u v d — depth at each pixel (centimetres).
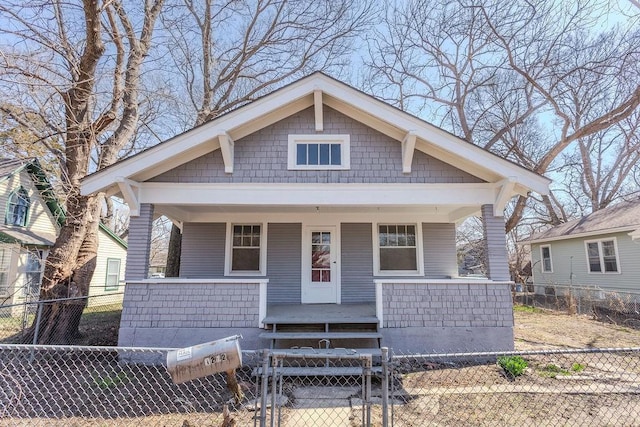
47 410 433
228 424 315
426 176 709
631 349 327
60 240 760
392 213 955
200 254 945
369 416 303
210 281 659
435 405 450
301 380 544
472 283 666
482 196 702
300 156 725
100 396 477
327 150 728
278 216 952
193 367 276
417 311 656
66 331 729
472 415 420
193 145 665
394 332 649
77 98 716
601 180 2278
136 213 675
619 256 1518
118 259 1897
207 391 488
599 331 976
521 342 822
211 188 695
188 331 646
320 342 598
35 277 1348
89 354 680
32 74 582
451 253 956
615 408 440
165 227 3397
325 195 698
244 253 954
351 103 686
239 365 280
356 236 952
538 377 559
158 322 648
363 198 698
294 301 919
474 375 569
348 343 666
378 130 729
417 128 675
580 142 2203
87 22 661
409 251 958
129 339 641
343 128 732
